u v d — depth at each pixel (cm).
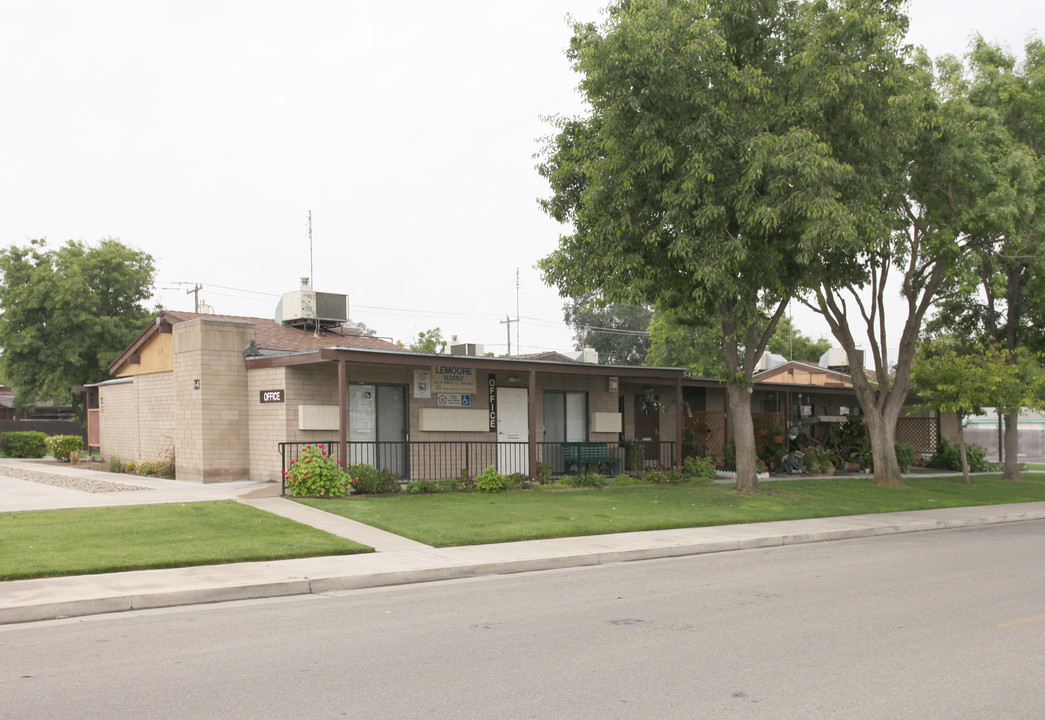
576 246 1875
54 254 3959
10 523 1268
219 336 1959
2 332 3797
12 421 4100
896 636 727
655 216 1733
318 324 2356
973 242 2133
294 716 508
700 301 1730
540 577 1064
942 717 514
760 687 573
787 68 1716
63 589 879
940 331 2945
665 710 523
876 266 2148
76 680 584
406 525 1385
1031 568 1138
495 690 564
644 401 2672
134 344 2331
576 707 528
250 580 947
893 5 1778
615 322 6606
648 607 856
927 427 3353
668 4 1614
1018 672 615
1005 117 2284
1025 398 2370
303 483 1648
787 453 2748
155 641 705
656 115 1628
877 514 1831
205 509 1435
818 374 3212
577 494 1880
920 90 1852
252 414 1980
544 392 2303
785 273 1827
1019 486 2592
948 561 1207
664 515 1606
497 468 2177
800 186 1575
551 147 1908
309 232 2738
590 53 1611
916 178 2047
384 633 736
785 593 938
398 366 2027
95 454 3256
